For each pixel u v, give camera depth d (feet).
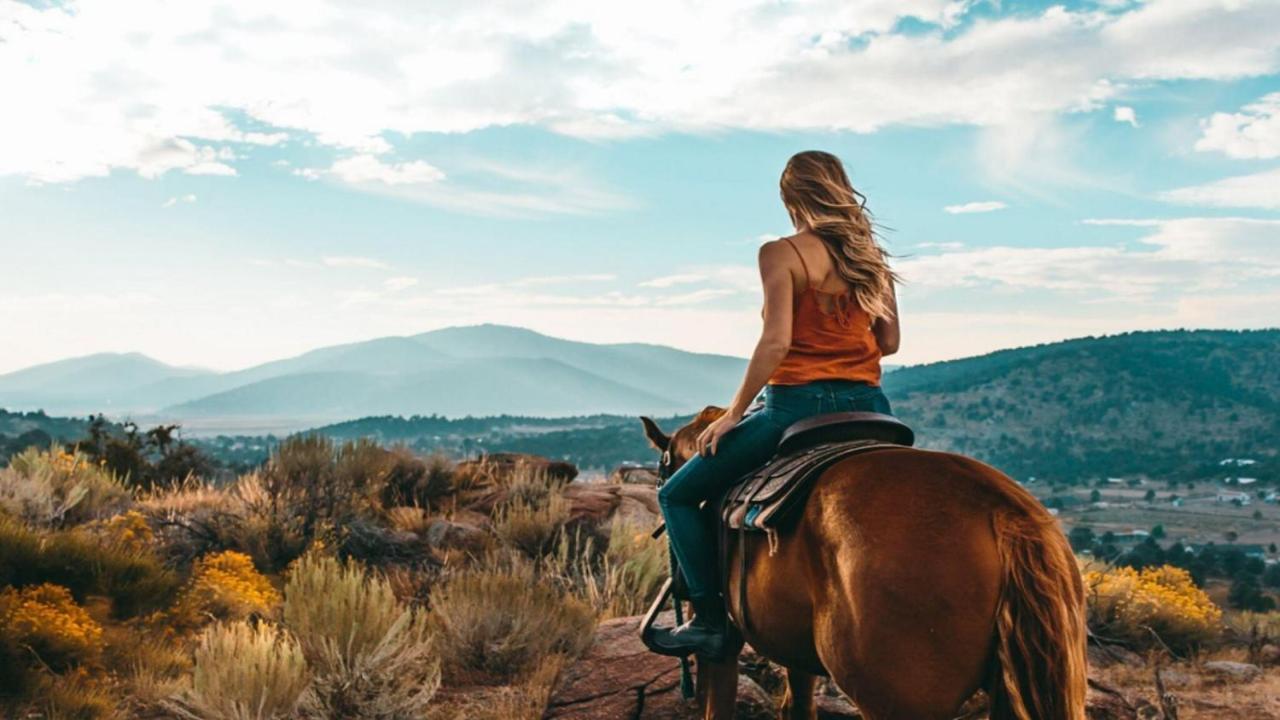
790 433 12.82
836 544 10.62
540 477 49.83
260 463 43.75
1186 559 302.66
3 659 22.09
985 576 9.71
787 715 14.98
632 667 22.48
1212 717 25.07
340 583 27.07
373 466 45.80
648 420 17.76
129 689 23.32
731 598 13.38
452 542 40.57
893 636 9.86
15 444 150.61
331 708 21.49
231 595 30.45
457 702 23.50
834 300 13.11
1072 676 9.14
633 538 38.34
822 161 13.67
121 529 34.37
